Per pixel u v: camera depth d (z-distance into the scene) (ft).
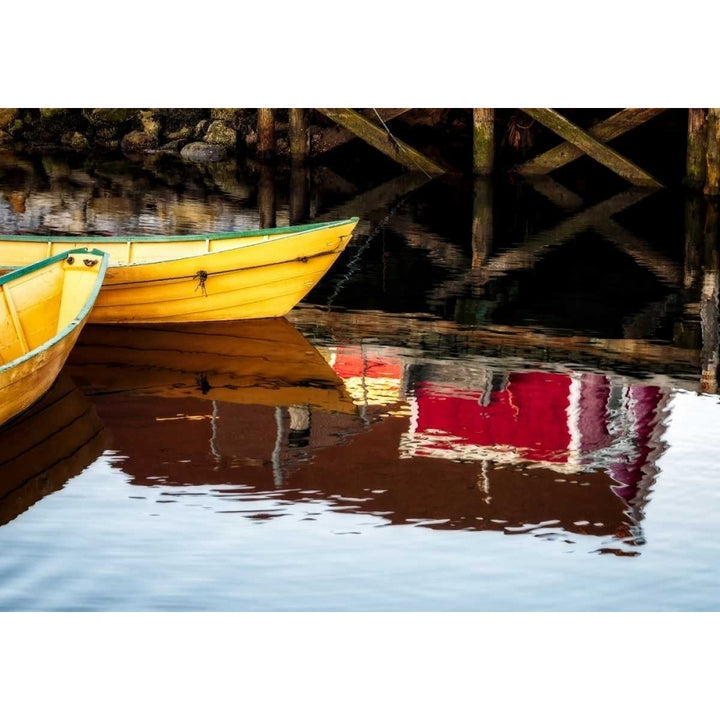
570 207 58.03
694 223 54.60
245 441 28.86
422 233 52.42
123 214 54.49
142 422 29.89
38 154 72.08
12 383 26.99
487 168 64.59
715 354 36.60
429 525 24.72
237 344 36.52
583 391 33.12
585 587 22.52
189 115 74.79
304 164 68.18
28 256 38.68
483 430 30.07
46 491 25.76
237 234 38.63
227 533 24.16
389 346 36.86
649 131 69.51
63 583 22.12
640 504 25.93
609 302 42.16
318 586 22.27
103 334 37.01
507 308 41.29
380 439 29.22
